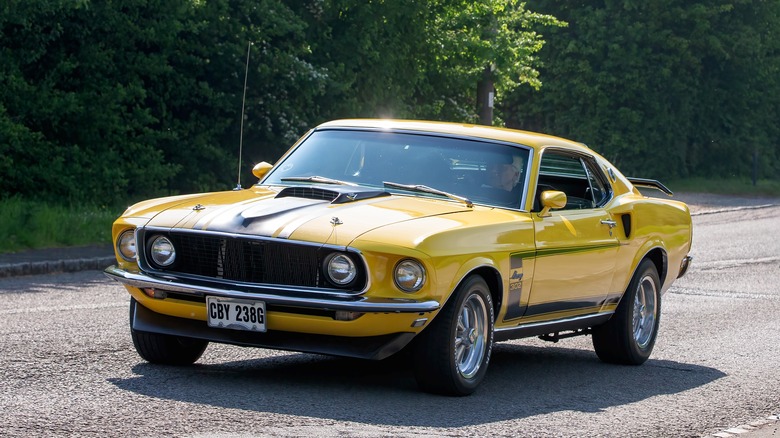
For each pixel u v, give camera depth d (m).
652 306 10.30
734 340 11.70
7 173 23.08
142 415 6.82
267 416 6.93
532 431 7.00
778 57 53.12
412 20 31.44
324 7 29.09
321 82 27.45
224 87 27.34
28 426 6.44
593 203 9.68
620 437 7.01
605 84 49.22
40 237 19.09
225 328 7.70
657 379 9.37
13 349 9.12
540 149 9.08
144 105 26.72
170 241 7.82
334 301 7.32
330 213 7.77
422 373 7.78
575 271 9.04
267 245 7.52
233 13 27.23
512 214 8.51
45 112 23.50
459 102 36.25
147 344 8.45
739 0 50.88
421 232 7.55
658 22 49.41
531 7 51.09
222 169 27.66
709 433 7.29
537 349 10.88
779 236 26.25
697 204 37.00
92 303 12.55
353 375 8.55
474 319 8.00
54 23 23.50
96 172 24.31
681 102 49.91
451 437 6.66
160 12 25.30
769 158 54.03
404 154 8.95
